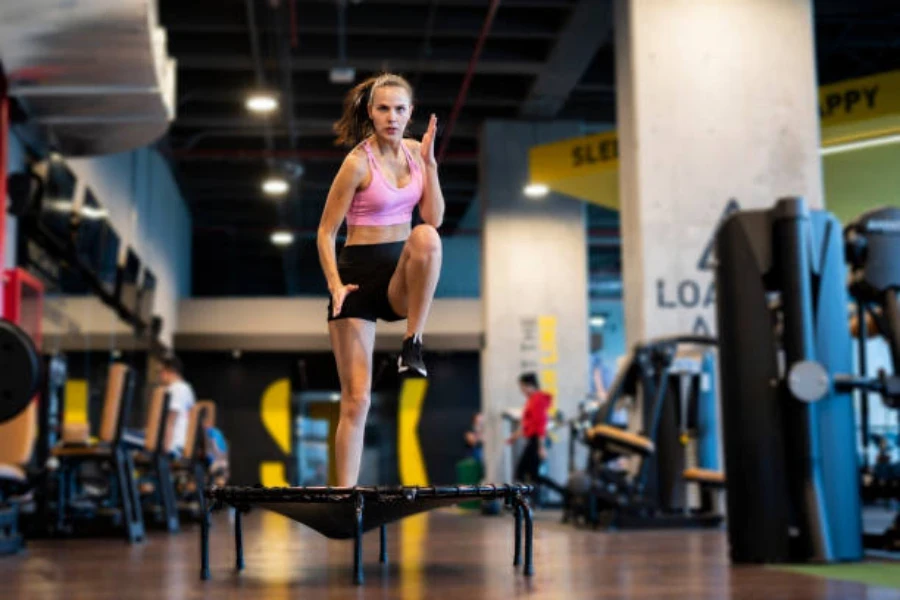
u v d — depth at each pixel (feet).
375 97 10.03
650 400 23.62
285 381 62.03
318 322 60.75
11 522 17.01
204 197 58.95
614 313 75.61
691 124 24.59
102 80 22.00
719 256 14.88
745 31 24.95
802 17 25.13
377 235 10.13
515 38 40.24
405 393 63.21
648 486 24.72
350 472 10.23
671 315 24.13
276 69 40.16
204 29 36.73
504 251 46.19
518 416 41.37
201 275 71.92
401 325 59.26
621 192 25.84
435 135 10.25
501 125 46.62
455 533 21.70
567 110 47.67
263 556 15.14
